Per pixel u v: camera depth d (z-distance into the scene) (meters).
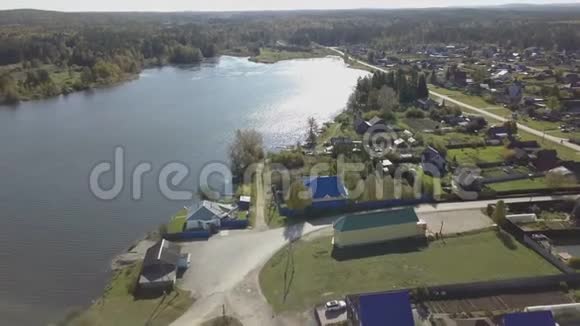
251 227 67.94
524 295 50.09
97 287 56.22
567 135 109.38
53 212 75.75
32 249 64.94
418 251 60.25
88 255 63.22
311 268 56.75
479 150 99.25
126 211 76.06
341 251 60.72
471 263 57.03
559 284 51.56
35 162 97.81
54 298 54.38
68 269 60.09
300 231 66.56
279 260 59.00
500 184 81.69
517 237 63.38
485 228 65.94
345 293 51.31
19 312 51.81
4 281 57.69
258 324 47.09
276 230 67.00
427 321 45.84
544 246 59.28
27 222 72.56
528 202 72.00
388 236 62.78
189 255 60.47
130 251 63.03
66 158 99.94
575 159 91.81
